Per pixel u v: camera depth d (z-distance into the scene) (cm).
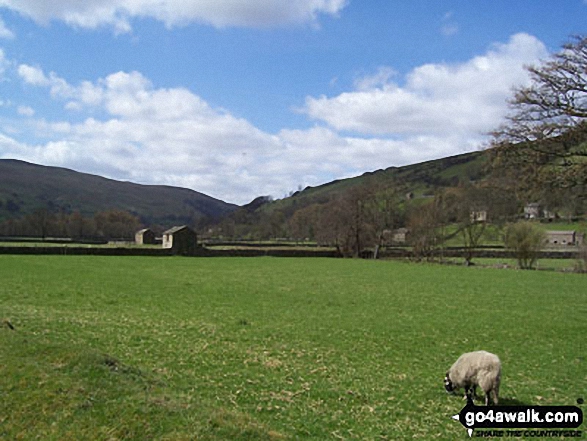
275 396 1209
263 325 2167
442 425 1071
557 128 1908
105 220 16500
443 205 8169
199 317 2325
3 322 1373
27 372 1025
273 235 15450
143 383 1080
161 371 1366
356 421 1072
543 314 2708
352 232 9512
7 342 1172
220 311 2528
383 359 1641
